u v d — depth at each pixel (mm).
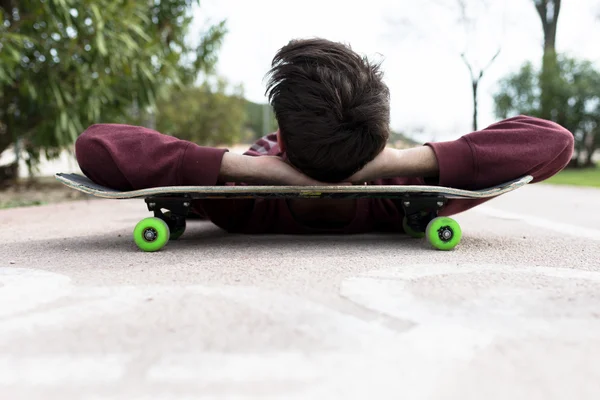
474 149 1670
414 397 649
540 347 808
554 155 1684
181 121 17141
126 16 5328
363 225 2051
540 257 1581
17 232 2463
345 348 801
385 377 704
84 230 2551
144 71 5871
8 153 8016
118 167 1656
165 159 1650
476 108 13305
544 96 15461
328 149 1521
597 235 2236
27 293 1128
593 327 898
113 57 5438
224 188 1557
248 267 1399
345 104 1504
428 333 866
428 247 1788
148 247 1700
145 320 931
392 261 1492
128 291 1132
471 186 1706
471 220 3102
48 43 5375
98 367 740
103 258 1585
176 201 1728
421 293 1101
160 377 706
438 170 1707
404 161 1671
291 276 1273
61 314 974
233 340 833
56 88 5547
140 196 1625
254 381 692
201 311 979
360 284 1182
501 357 770
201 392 662
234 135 20641
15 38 4688
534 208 4195
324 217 2051
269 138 2301
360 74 1539
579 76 15414
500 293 1102
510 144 1677
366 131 1531
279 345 812
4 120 6391
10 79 5094
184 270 1365
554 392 665
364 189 1552
